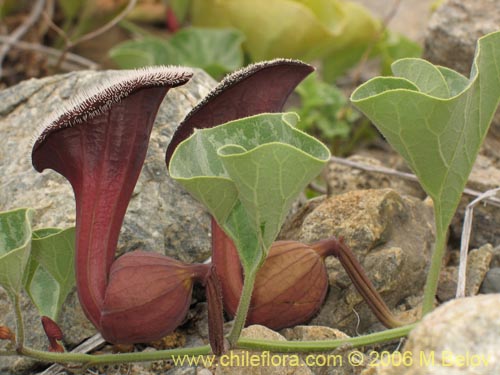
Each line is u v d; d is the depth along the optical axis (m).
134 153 0.21
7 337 0.21
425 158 0.20
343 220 0.25
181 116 0.26
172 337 0.24
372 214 0.25
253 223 0.19
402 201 0.26
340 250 0.22
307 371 0.22
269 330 0.22
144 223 0.24
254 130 0.20
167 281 0.21
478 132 0.21
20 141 0.27
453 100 0.19
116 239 0.21
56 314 0.23
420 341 0.18
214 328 0.20
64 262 0.22
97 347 0.24
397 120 0.19
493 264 0.26
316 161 0.18
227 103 0.21
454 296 0.25
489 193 0.25
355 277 0.22
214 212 0.19
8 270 0.20
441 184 0.20
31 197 0.25
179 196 0.25
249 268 0.20
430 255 0.26
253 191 0.18
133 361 0.21
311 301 0.22
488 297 0.19
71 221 0.25
